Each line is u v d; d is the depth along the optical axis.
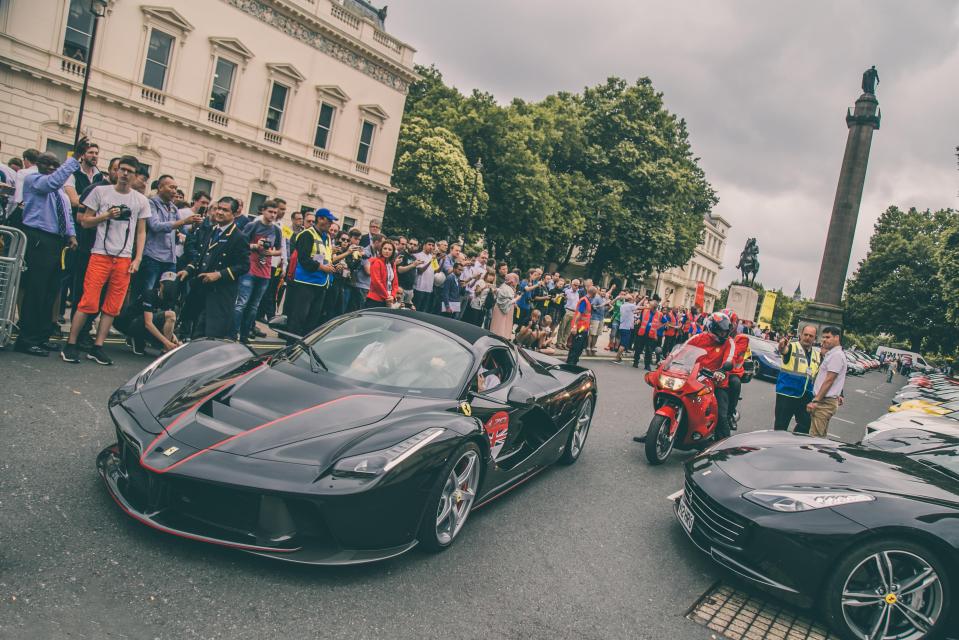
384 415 3.36
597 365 14.06
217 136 23.62
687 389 6.25
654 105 40.06
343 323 4.42
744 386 16.42
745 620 3.42
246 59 24.08
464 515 3.67
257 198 25.48
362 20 27.72
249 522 2.86
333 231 10.78
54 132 19.81
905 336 54.47
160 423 3.07
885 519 3.34
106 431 4.29
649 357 15.75
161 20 21.56
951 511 3.41
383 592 2.95
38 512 3.02
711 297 103.31
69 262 6.77
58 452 3.77
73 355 5.78
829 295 36.41
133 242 5.95
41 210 5.70
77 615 2.34
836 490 3.62
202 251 7.49
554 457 5.37
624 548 4.12
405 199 30.80
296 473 2.82
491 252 37.62
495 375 4.41
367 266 9.85
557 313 16.03
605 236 38.44
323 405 3.35
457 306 11.53
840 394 6.83
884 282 55.03
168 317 6.74
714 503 3.82
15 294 5.78
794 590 3.43
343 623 2.63
